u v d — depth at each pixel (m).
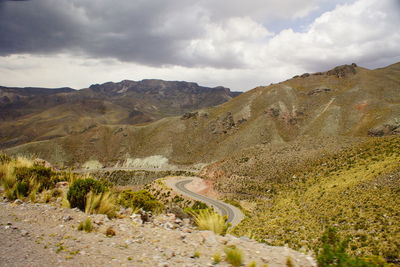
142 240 6.36
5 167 11.76
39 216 7.33
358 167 64.50
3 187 10.55
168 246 6.10
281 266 5.36
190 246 6.29
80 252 5.09
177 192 89.00
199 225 8.73
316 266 5.50
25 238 5.51
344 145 93.00
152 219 9.37
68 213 8.00
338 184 56.62
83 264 4.52
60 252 4.97
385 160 59.03
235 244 6.73
